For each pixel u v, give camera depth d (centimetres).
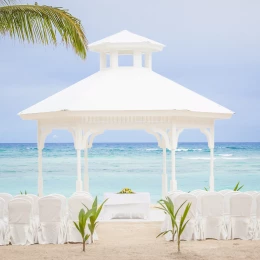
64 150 6744
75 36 1223
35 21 1205
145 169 5203
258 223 1187
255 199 1264
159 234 1155
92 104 1529
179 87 1709
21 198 1134
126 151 6719
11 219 1134
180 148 7256
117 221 1477
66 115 1509
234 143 8344
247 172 4928
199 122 1638
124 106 1517
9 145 7681
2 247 1101
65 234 1151
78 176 1516
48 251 1048
